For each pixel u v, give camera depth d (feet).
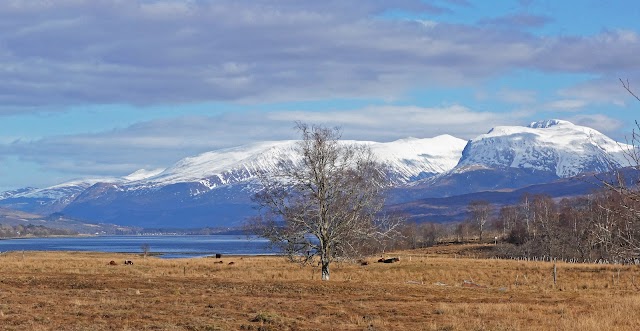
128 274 196.85
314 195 193.16
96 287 152.05
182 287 153.48
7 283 157.07
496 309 117.70
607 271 233.55
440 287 170.30
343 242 193.47
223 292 146.10
